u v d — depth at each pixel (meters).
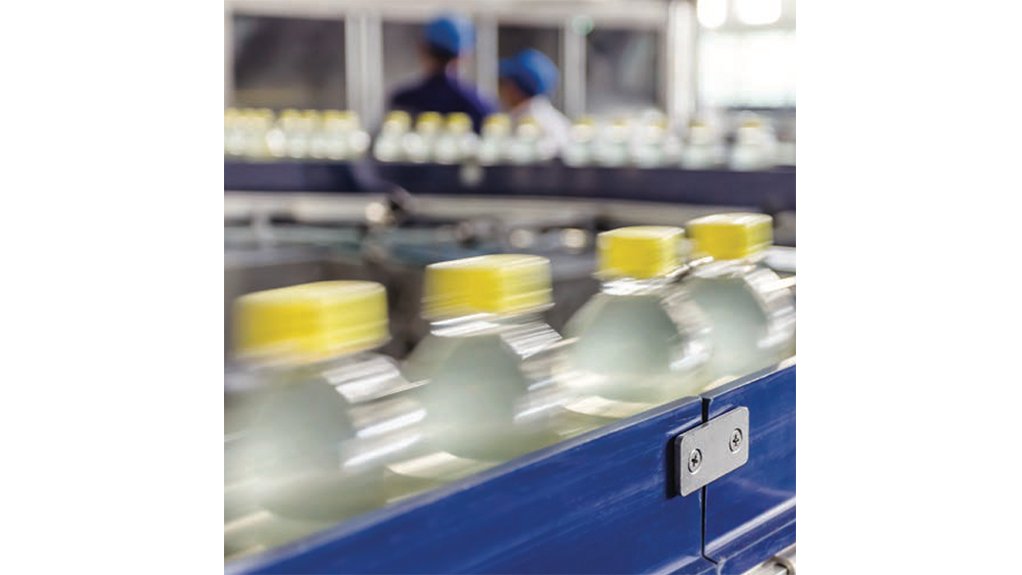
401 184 2.46
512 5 4.05
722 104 4.02
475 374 0.61
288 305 0.48
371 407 0.54
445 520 0.47
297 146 2.76
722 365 0.79
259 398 0.56
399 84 4.11
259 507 0.51
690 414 0.64
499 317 0.61
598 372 0.69
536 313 1.10
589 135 2.45
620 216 2.02
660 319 0.71
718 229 0.79
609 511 0.57
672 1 4.09
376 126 4.07
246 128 2.67
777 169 1.67
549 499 0.53
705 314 0.80
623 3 4.11
